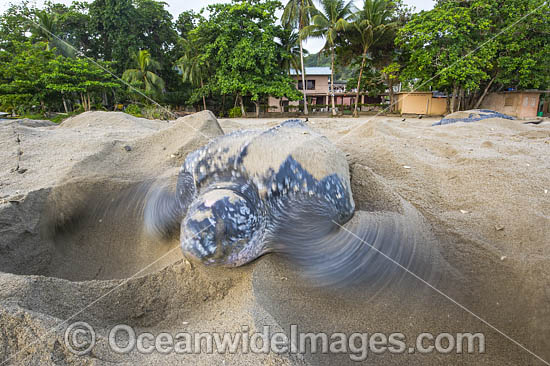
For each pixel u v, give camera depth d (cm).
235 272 169
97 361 116
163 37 2781
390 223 197
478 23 1522
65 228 226
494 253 184
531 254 181
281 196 173
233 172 182
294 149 188
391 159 343
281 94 2106
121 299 157
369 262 171
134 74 2214
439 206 244
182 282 167
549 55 1614
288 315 147
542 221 210
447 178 296
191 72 2334
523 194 254
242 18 2055
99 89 1938
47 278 155
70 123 636
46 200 233
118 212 238
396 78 2161
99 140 385
